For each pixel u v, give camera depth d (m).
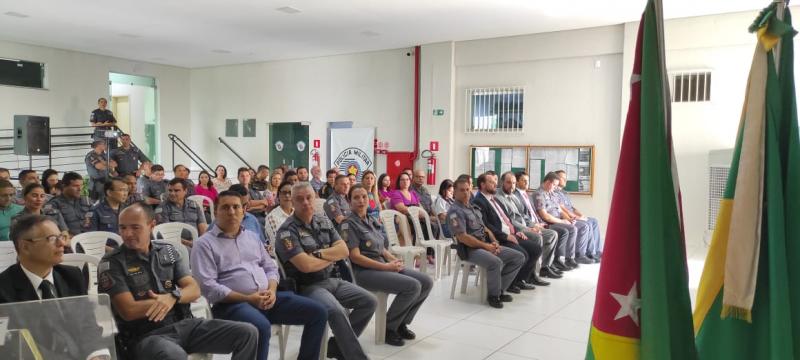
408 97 9.54
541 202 6.43
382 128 9.85
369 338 3.80
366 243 3.75
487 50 8.65
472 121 8.91
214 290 2.78
